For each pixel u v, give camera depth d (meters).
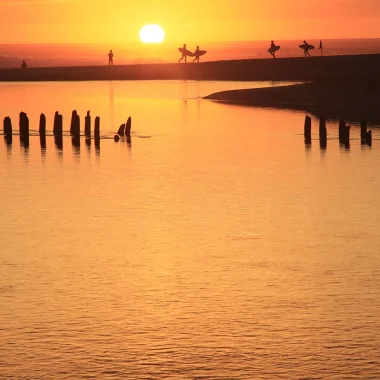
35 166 137.50
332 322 63.22
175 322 63.47
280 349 58.78
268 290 70.50
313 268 76.69
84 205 105.19
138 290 70.62
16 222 95.62
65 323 63.25
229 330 61.94
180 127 194.25
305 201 107.12
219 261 79.19
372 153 148.38
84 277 74.25
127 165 138.12
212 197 110.25
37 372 55.72
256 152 152.50
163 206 104.50
